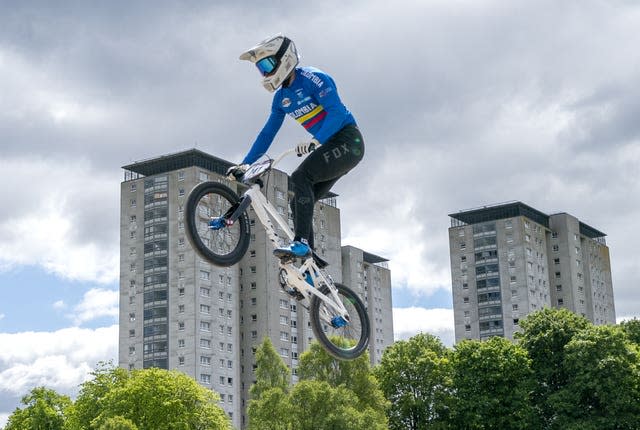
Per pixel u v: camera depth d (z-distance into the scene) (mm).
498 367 77938
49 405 88312
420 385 82938
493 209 171000
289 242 12234
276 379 86875
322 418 70750
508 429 77562
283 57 11945
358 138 12414
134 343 134250
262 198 12211
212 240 12203
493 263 165125
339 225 160625
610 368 75625
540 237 170250
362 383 79750
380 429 70562
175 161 141625
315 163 12219
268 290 140000
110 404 76688
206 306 132000
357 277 171500
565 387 78812
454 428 79562
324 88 12094
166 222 136000
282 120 12609
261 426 72312
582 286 178250
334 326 12969
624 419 74875
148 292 134375
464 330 165750
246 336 140875
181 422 74812
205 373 129250
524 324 84875
